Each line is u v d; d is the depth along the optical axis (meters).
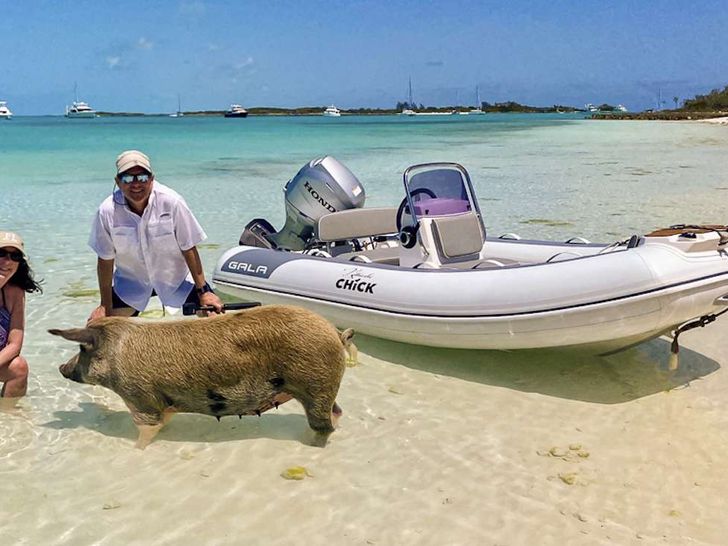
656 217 11.92
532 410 4.74
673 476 3.91
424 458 4.11
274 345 4.02
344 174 7.28
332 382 4.07
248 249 7.16
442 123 78.56
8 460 4.07
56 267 8.55
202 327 4.13
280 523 3.49
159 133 48.34
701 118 75.31
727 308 5.04
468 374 5.37
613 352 5.34
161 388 4.12
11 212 12.59
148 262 5.27
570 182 17.30
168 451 4.19
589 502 3.67
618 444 4.27
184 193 15.34
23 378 4.89
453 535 3.40
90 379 4.26
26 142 35.47
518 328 5.07
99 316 5.07
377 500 3.69
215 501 3.67
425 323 5.46
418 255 6.10
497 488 3.79
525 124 70.69
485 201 14.17
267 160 24.61
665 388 5.08
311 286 6.27
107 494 3.73
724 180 17.30
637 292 4.62
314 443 4.29
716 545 3.32
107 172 19.67
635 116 88.94
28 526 3.45
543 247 6.88
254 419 4.62
